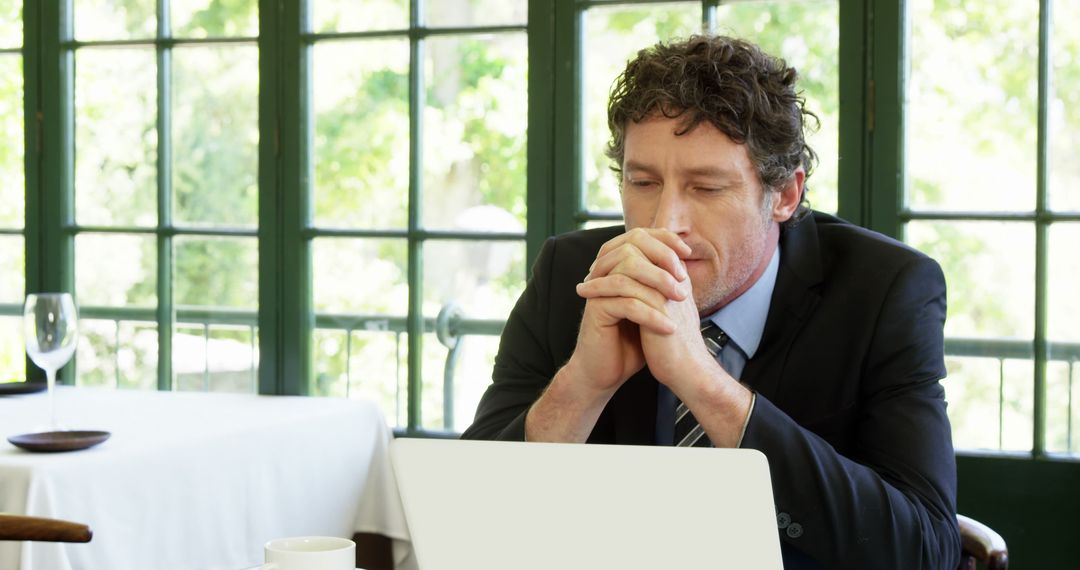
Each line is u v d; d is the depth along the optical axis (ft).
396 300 9.38
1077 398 7.89
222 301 9.87
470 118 9.07
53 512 5.99
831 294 4.30
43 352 7.28
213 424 7.46
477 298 9.18
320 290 9.56
